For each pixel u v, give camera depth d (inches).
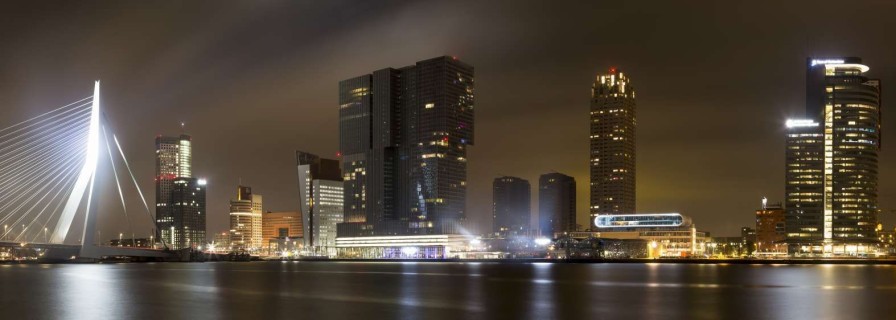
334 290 5433.1
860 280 6919.3
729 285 6112.2
